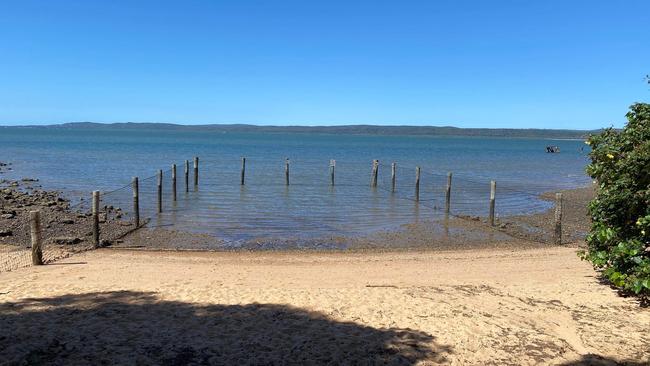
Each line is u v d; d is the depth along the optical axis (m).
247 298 9.08
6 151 71.00
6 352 6.35
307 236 17.34
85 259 13.06
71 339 6.86
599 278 10.88
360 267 12.60
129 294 9.27
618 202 8.77
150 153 71.50
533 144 173.88
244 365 6.23
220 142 133.00
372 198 27.38
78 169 43.88
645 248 8.64
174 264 12.71
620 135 9.19
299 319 7.89
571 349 6.80
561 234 17.19
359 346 6.82
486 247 15.74
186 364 6.20
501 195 29.06
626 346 6.89
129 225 18.52
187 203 24.50
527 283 10.56
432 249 15.40
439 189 31.89
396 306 8.62
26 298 8.82
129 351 6.52
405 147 120.62
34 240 12.11
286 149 95.00
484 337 7.19
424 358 6.49
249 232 17.88
